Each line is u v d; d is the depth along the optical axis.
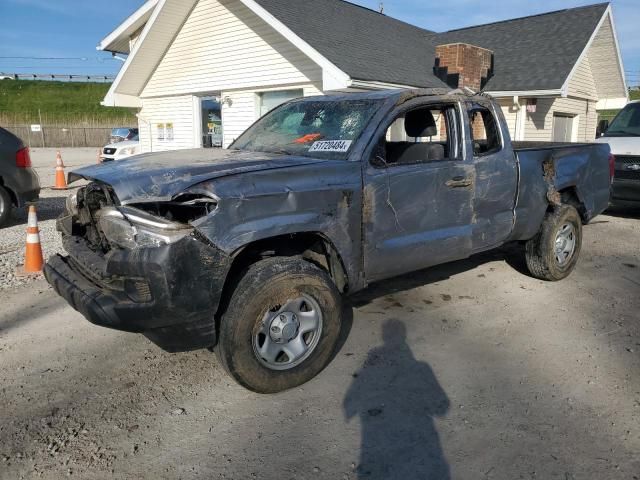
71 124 48.91
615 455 2.86
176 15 13.64
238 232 3.13
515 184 4.89
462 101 4.50
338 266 3.76
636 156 8.92
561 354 4.02
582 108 16.78
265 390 3.43
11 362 3.93
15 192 8.44
